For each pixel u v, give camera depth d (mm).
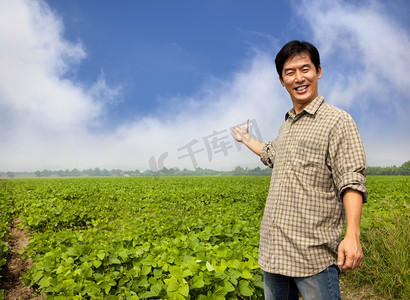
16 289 4617
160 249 3891
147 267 3516
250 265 3383
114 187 20078
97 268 3803
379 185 18156
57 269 3658
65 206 9789
